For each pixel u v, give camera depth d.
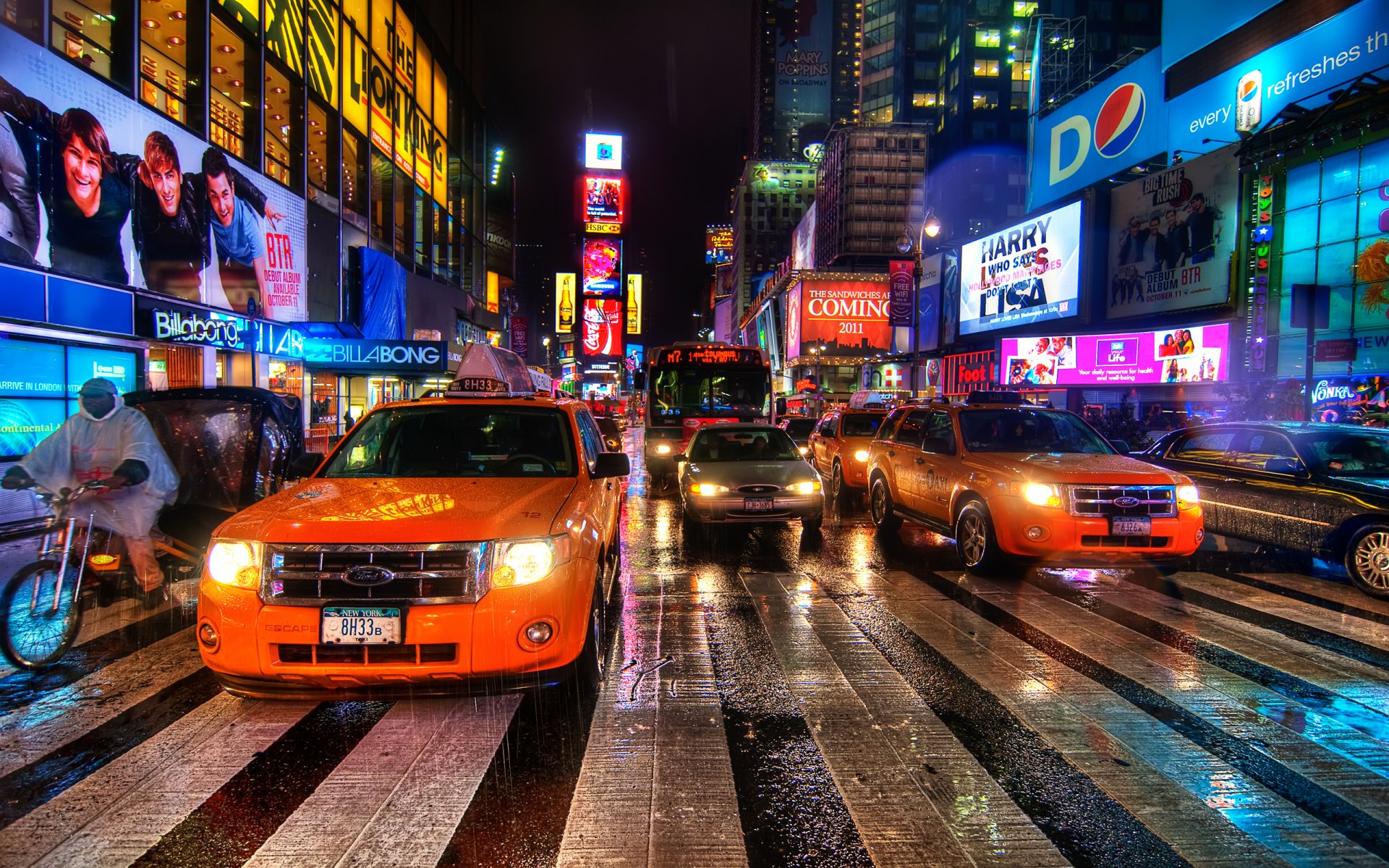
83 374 11.19
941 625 5.14
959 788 2.86
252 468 6.39
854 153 85.12
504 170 51.81
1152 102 31.25
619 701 3.76
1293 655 4.51
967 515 6.85
